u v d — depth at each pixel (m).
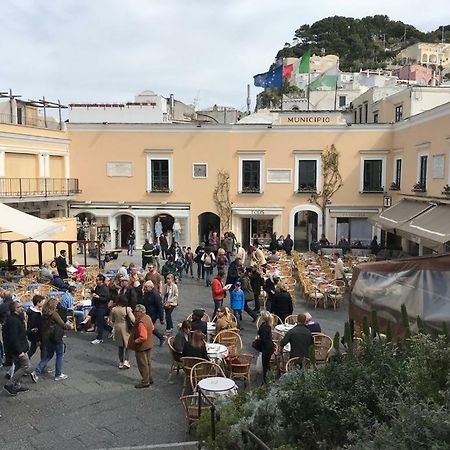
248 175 31.30
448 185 22.41
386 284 9.61
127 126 30.98
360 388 6.12
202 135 30.89
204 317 13.93
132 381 10.91
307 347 10.11
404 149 28.27
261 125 30.67
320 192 30.95
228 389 8.56
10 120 29.03
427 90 28.38
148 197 31.42
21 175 27.19
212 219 33.06
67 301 14.51
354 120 40.06
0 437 8.48
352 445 5.20
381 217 26.66
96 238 30.34
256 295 16.36
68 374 11.27
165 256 27.31
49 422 9.02
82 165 31.50
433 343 6.04
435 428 4.73
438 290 8.87
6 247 23.44
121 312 11.56
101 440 8.41
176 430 8.76
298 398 6.23
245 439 6.16
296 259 24.38
